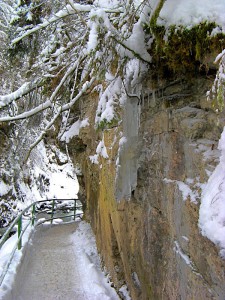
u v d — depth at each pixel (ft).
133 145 12.61
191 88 10.34
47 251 25.72
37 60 17.93
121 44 9.96
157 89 11.60
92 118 22.93
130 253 14.97
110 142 17.74
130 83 11.85
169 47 9.41
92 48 9.91
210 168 7.95
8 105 16.28
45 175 64.54
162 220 10.94
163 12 9.31
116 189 14.19
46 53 16.01
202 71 9.80
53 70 15.90
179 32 8.96
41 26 12.79
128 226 15.02
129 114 12.13
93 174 24.64
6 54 18.88
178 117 10.06
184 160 9.58
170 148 10.55
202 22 8.52
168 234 10.35
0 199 43.98
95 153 23.22
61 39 16.15
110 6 11.27
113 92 12.55
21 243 22.31
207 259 7.09
